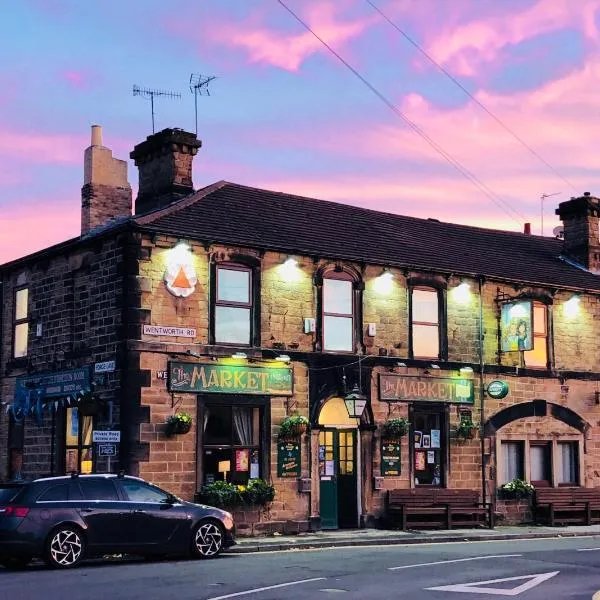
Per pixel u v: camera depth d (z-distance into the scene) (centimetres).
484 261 2638
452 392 2430
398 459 2319
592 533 2330
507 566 1566
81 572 1452
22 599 1174
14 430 2359
